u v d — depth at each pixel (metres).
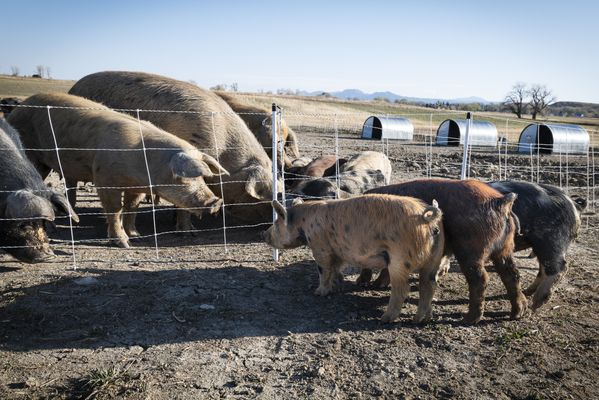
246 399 3.69
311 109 54.50
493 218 4.72
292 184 8.75
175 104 8.57
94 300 5.24
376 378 3.98
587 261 7.03
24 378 3.86
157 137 7.01
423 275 4.87
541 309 5.36
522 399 3.75
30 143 8.36
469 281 4.88
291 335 4.67
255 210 8.11
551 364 4.24
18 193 5.50
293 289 5.80
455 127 27.44
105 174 7.06
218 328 4.77
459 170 15.84
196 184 6.80
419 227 4.60
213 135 8.10
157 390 3.76
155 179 6.80
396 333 4.75
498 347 4.51
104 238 7.59
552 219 5.14
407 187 5.31
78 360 4.14
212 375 3.98
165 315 4.98
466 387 3.88
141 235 7.94
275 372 4.05
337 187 7.54
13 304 5.07
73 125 7.67
